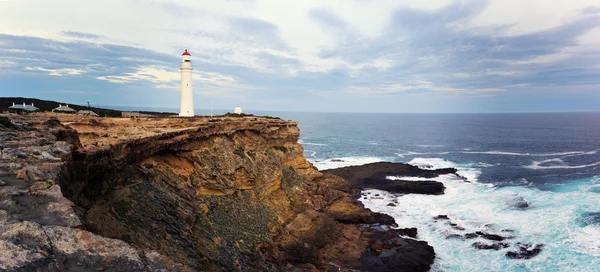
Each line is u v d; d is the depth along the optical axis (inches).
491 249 1258.6
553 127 7765.8
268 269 991.6
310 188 1775.3
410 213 1675.7
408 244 1306.6
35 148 591.2
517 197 1867.6
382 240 1326.3
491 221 1519.4
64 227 363.6
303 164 2166.6
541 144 4451.3
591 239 1284.4
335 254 1219.9
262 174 1550.2
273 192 1572.3
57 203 411.2
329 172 2583.7
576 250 1207.6
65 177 550.9
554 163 2999.5
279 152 2006.6
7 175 471.8
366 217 1552.7
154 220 802.2
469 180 2395.4
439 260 1205.1
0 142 606.2
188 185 1213.7
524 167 2847.0
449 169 2723.9
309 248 1224.2
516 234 1366.9
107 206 743.7
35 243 327.6
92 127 1305.4
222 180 1359.5
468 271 1128.2
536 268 1114.7
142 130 1284.4
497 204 1760.6
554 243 1267.2
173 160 1284.4
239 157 1514.5
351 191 2082.9
